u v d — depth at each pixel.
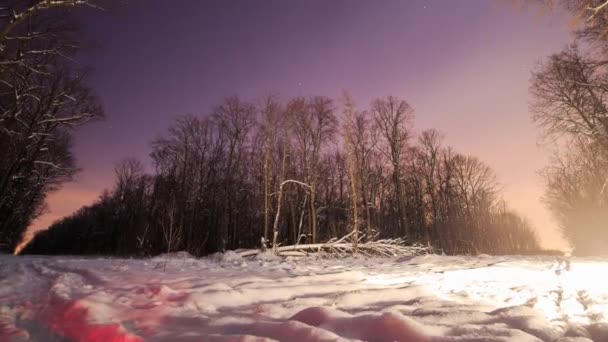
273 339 2.73
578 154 19.42
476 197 37.78
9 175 21.11
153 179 32.41
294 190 24.19
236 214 26.61
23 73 16.67
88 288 5.48
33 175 24.94
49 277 6.71
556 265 9.91
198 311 4.18
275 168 24.08
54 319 3.86
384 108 29.48
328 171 28.78
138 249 22.67
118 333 3.25
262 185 24.25
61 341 3.27
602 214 26.28
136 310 4.12
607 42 10.11
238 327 3.35
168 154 31.77
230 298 4.71
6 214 25.02
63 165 26.38
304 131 22.20
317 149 22.73
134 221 30.62
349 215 25.33
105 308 4.08
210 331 3.32
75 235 50.16
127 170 43.44
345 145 19.28
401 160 29.11
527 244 50.16
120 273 7.13
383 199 31.59
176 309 4.18
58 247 52.91
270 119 19.30
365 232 23.12
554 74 16.05
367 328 3.03
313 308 3.60
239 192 27.69
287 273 8.34
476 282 6.51
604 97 15.34
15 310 4.27
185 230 25.17
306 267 10.55
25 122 20.42
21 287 5.72
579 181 26.83
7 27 9.25
